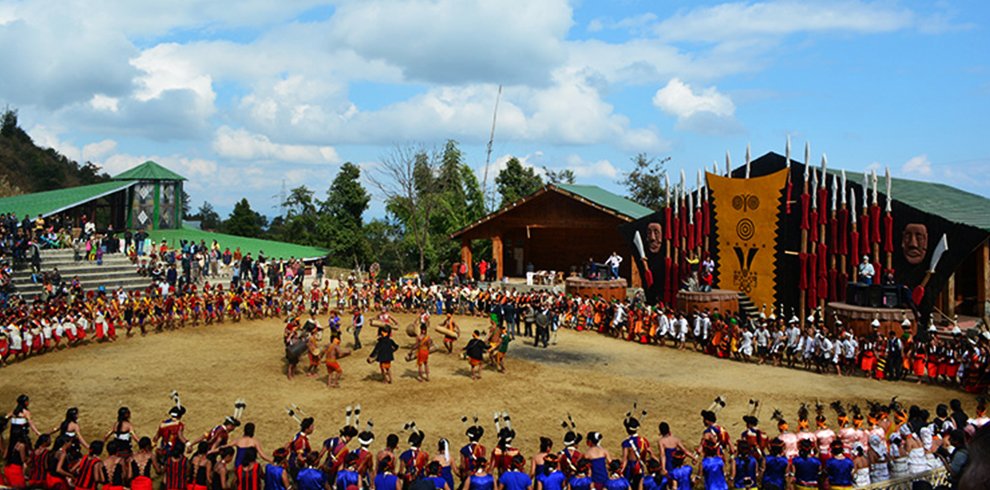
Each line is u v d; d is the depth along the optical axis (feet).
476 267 193.06
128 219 189.67
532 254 174.40
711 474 41.32
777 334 86.17
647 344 102.32
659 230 119.24
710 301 101.76
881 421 47.39
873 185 94.68
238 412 48.26
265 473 39.47
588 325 114.93
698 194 114.01
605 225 143.43
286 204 268.41
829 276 99.45
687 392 72.84
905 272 91.71
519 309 111.96
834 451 41.52
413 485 37.09
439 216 213.05
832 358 81.05
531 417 63.05
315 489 37.83
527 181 249.96
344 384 74.43
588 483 38.63
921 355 77.15
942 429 45.55
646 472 43.57
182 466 39.68
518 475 38.86
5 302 104.12
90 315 101.19
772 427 60.85
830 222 99.45
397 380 76.54
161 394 69.46
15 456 42.52
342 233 225.97
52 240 139.54
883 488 39.93
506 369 83.20
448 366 84.28
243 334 105.91
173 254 144.15
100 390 70.64
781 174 104.58
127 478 39.99
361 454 40.37
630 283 160.25
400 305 134.72
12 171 363.35
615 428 60.08
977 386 71.77
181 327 110.52
